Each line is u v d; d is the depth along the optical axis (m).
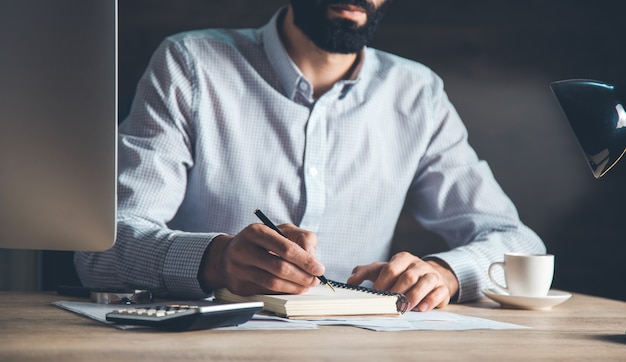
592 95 1.14
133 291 1.29
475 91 3.01
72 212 1.04
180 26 2.82
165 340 0.93
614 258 3.05
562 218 3.04
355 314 1.16
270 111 1.90
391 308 1.18
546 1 3.04
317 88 1.97
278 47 1.91
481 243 1.66
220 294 1.34
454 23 3.01
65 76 1.03
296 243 1.27
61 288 1.43
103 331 0.99
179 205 1.83
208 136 1.87
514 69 3.03
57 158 1.03
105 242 1.05
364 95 1.98
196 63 1.88
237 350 0.87
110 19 1.02
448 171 2.04
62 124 1.03
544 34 3.04
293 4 1.86
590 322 1.22
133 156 1.77
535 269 1.40
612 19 3.07
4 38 1.01
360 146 1.95
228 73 1.90
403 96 2.04
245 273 1.21
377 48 2.97
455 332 1.06
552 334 1.07
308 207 1.88
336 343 0.94
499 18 3.02
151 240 1.45
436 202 2.03
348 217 1.94
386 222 2.00
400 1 2.98
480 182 2.01
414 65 2.11
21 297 1.38
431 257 1.53
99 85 1.03
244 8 2.86
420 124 2.04
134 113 1.86
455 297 1.49
